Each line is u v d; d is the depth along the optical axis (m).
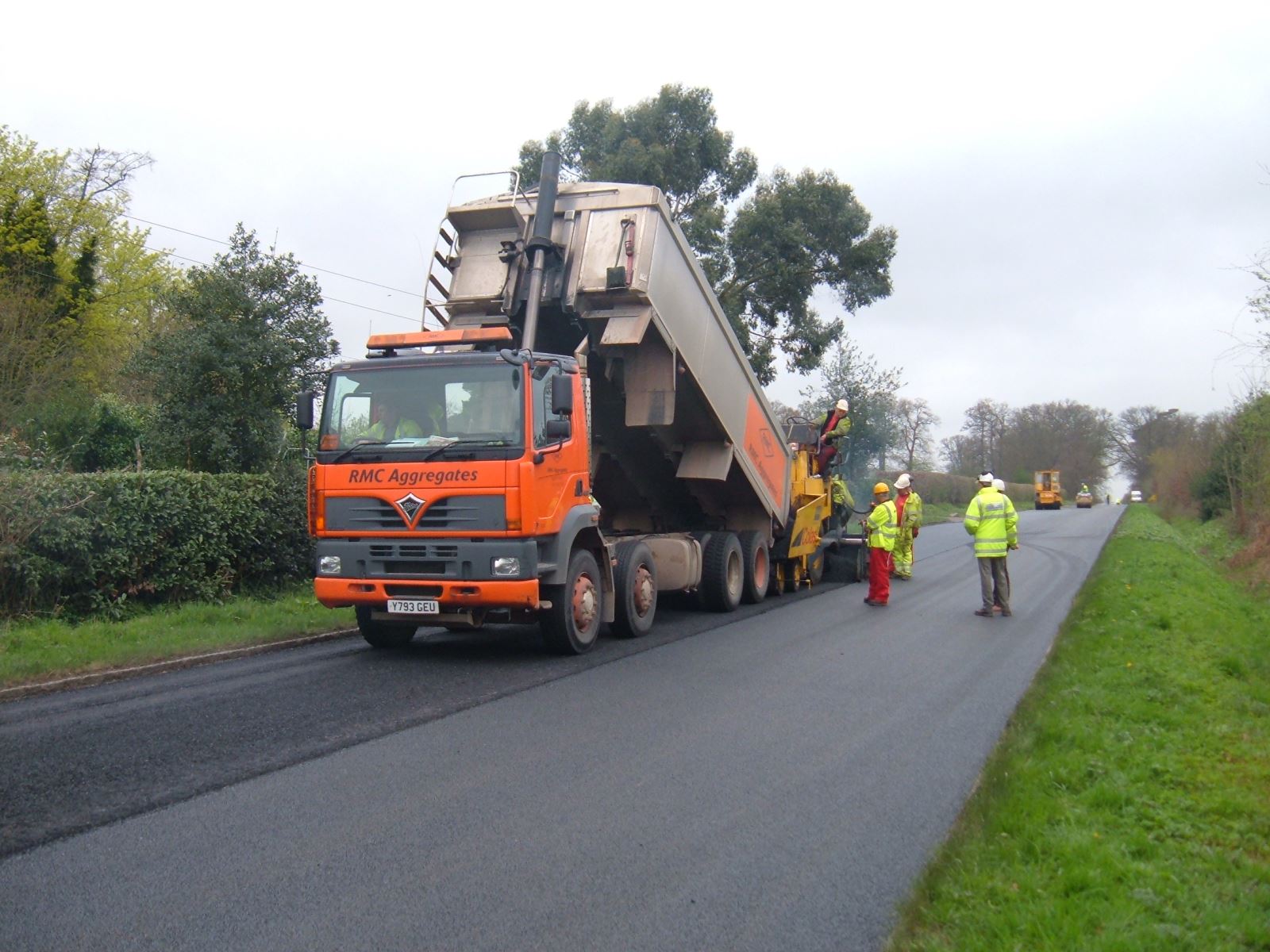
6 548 9.97
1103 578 17.20
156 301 33.84
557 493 9.58
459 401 9.27
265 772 5.91
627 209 11.03
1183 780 5.74
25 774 5.76
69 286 25.45
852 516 22.84
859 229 30.34
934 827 5.27
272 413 14.73
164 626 10.62
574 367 10.15
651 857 4.77
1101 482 96.25
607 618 10.77
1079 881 4.22
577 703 7.92
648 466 13.60
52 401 17.72
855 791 5.87
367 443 9.41
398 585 9.21
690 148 28.89
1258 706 7.58
